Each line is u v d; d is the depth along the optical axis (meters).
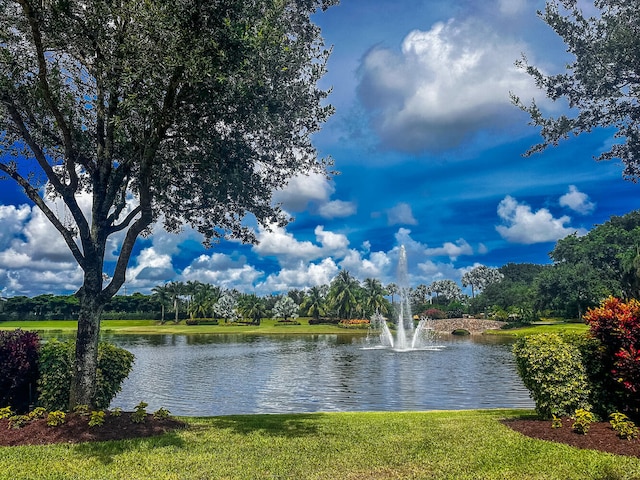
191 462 6.83
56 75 9.77
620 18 9.34
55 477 6.19
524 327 71.56
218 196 10.69
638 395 8.27
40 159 8.94
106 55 8.60
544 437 7.96
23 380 10.03
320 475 6.32
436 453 7.21
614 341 8.57
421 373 23.70
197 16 8.07
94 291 9.17
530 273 156.25
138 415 8.97
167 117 8.48
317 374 23.81
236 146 9.98
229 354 36.66
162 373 24.47
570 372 8.88
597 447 7.23
